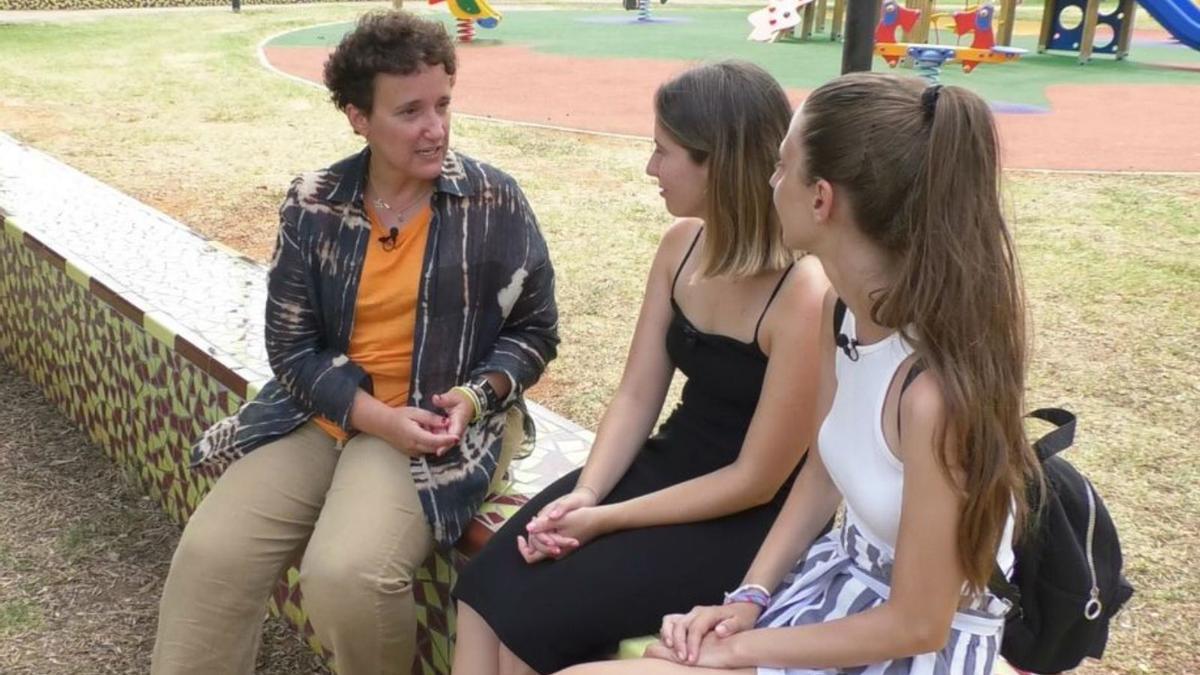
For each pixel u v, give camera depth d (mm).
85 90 12484
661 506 2135
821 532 2080
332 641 2287
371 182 2492
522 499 2588
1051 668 1895
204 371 3236
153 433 3693
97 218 4730
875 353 1721
